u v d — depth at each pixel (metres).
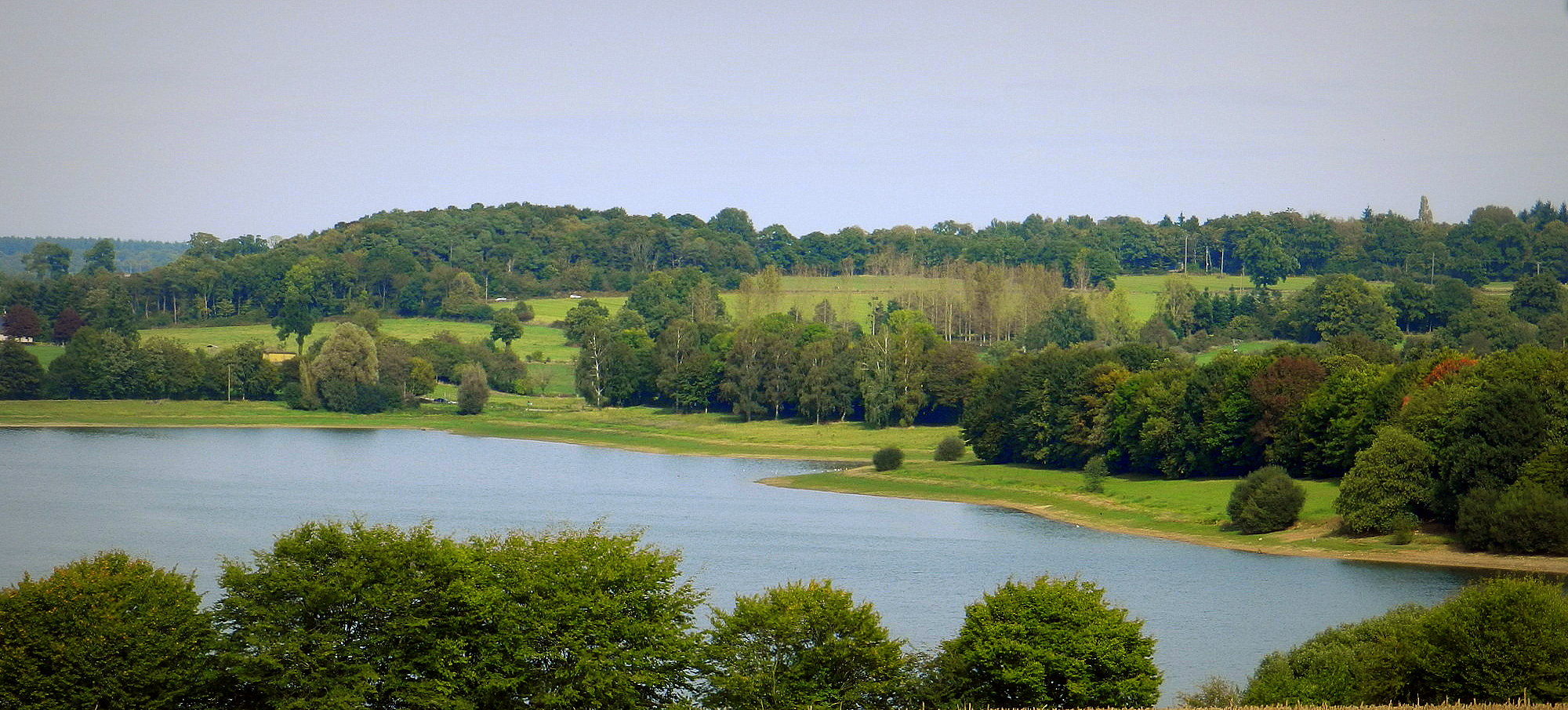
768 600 92.00
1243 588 144.00
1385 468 172.12
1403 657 87.06
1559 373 179.75
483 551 93.69
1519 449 166.62
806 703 83.06
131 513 191.88
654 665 87.06
